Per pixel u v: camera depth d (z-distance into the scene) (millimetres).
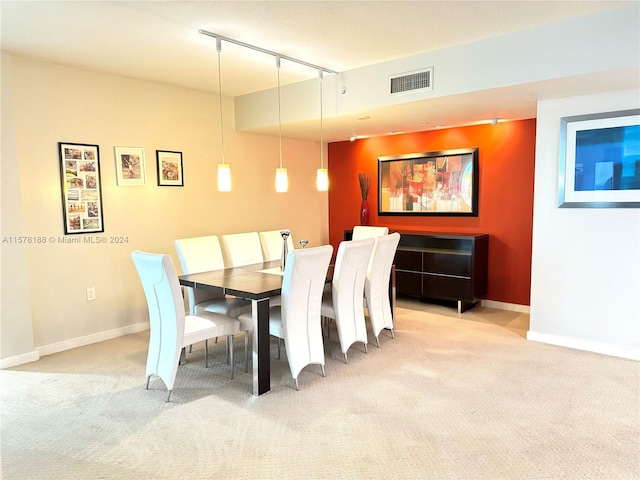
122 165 4230
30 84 3613
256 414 2699
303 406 2795
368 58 3803
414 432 2473
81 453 2309
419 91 3715
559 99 3682
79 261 3988
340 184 6555
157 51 3512
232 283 3240
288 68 4035
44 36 3150
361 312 3697
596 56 2908
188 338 2953
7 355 3500
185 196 4793
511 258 5023
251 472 2139
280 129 5211
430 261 5090
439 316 4840
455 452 2275
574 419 2590
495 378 3174
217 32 3139
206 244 4020
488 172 5105
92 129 4012
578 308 3744
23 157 3598
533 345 3863
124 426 2572
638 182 3387
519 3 2701
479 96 3615
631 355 3514
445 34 3238
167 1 2623
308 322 3162
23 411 2760
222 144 5121
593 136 3547
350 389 3031
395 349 3807
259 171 5617
